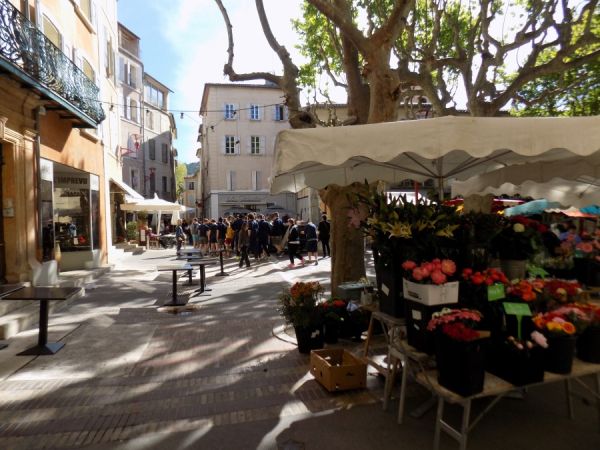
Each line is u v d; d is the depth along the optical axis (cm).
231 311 758
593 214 1078
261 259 1652
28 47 778
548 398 388
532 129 312
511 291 309
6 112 768
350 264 629
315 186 560
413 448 306
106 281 1127
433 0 904
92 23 1350
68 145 1091
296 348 540
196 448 310
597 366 312
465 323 291
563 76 1112
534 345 287
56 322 685
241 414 363
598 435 322
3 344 560
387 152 315
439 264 318
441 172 488
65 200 1260
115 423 349
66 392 413
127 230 2542
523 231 388
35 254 863
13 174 797
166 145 4253
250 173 3688
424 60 903
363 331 558
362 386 410
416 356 322
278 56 700
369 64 568
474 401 379
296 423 346
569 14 841
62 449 310
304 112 655
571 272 485
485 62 873
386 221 358
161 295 923
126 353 530
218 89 3631
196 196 6475
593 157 484
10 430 338
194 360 504
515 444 309
